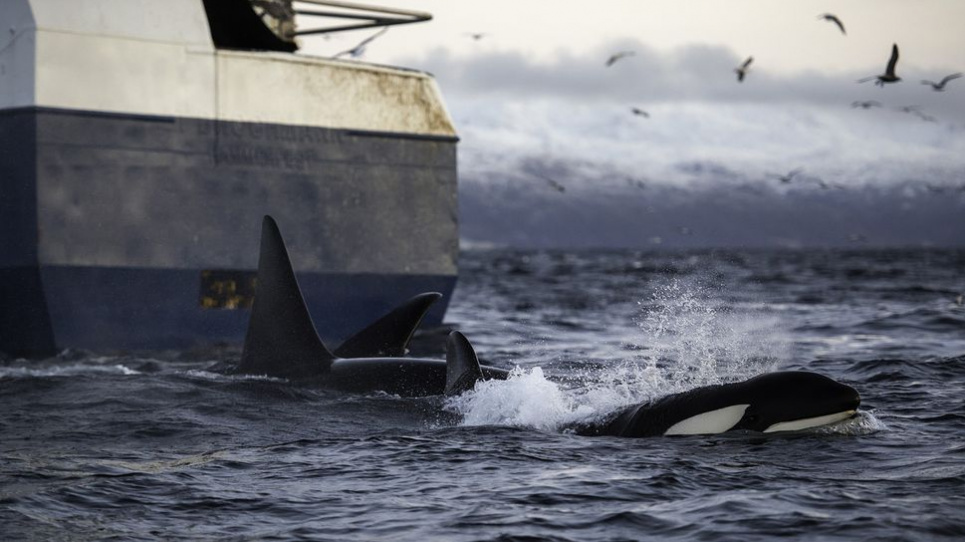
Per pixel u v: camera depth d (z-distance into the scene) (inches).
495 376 1581.0
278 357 1744.6
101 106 2394.2
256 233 2593.5
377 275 2785.4
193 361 2356.1
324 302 2716.5
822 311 3988.7
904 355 2406.5
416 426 1455.5
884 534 936.9
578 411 1462.8
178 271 2491.4
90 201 2385.6
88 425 1483.8
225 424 1478.8
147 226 2452.0
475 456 1267.2
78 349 2406.5
